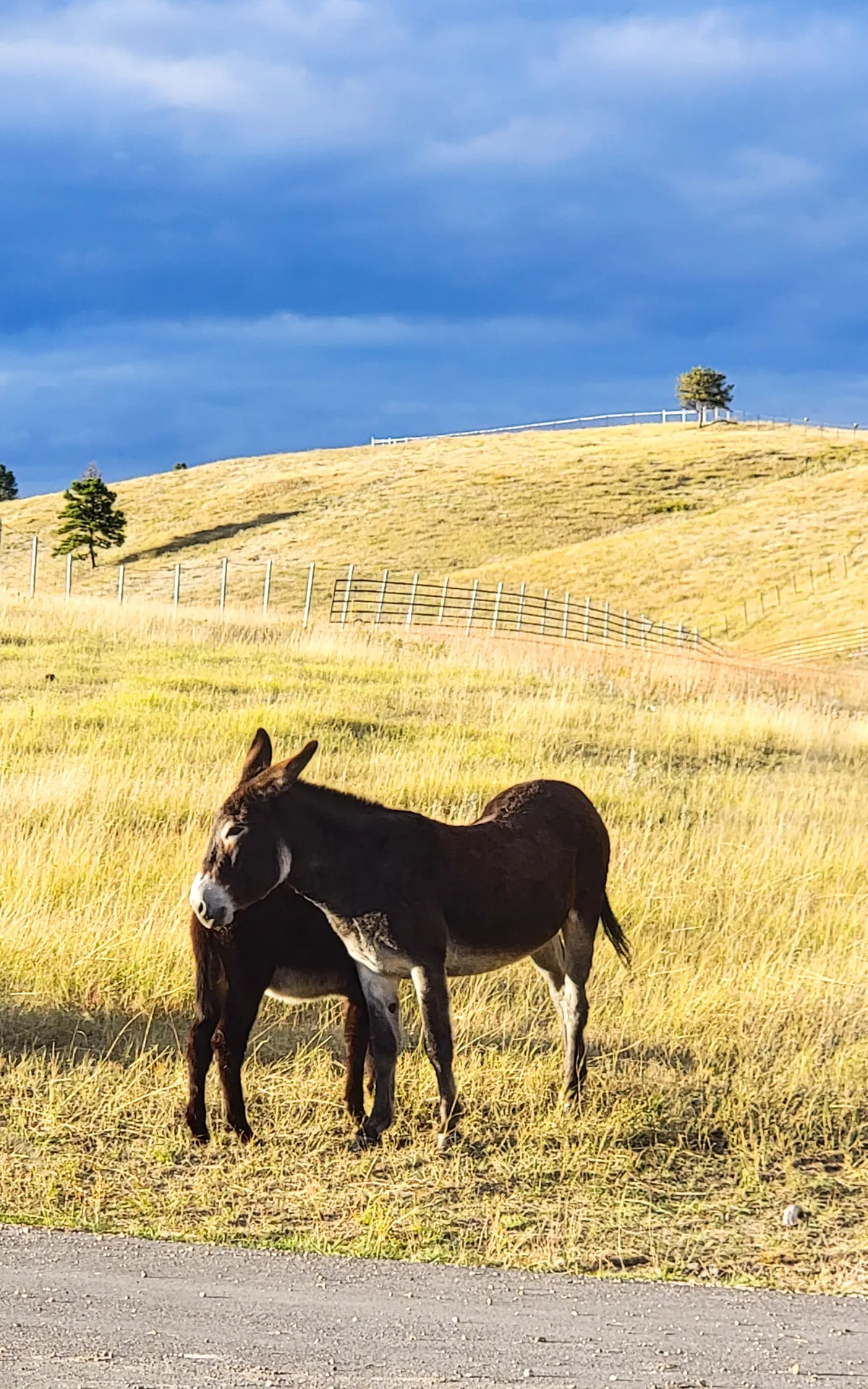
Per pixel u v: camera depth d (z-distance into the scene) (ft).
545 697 78.33
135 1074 26.12
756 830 47.93
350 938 23.70
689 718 72.64
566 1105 25.31
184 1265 18.13
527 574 221.25
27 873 36.04
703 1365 15.06
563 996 27.35
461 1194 21.97
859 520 221.87
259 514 309.42
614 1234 20.53
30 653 84.53
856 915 38.47
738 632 171.63
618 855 42.45
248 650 90.43
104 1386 13.92
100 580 260.62
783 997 31.09
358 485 326.03
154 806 45.70
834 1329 16.56
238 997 23.85
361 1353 15.14
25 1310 16.11
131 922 32.99
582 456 335.26
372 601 171.01
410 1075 26.55
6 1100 24.85
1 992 29.73
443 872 24.02
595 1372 14.74
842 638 155.43
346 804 23.93
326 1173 22.61
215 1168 22.48
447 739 63.36
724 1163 23.85
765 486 280.10
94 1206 20.72
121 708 65.26
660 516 265.13
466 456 353.72
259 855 22.58
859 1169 23.57
